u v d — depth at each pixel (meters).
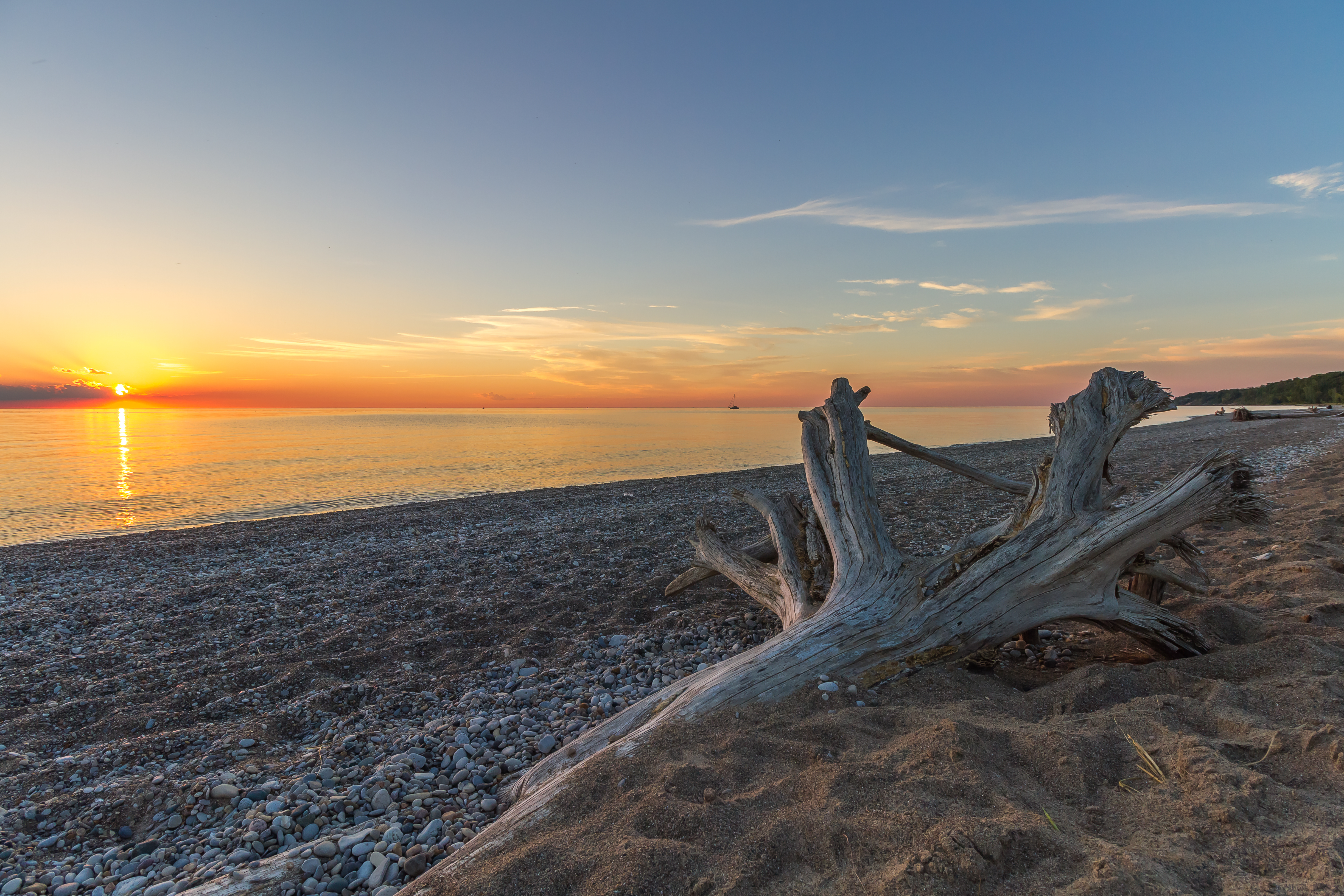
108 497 19.52
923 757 2.75
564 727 4.02
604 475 25.84
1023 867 2.10
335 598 7.69
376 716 4.41
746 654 3.90
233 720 4.54
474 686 4.96
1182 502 3.72
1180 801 2.39
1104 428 4.48
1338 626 4.26
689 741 3.14
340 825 2.98
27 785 3.49
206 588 8.26
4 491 20.53
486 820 3.00
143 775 3.55
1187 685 3.43
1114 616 3.92
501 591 7.80
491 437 53.69
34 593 8.38
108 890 2.64
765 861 2.23
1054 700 3.45
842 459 5.16
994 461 23.69
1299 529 7.39
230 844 2.89
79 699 4.83
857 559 4.46
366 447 41.06
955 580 4.11
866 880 2.09
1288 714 2.98
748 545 8.48
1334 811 2.22
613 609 6.91
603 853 2.32
